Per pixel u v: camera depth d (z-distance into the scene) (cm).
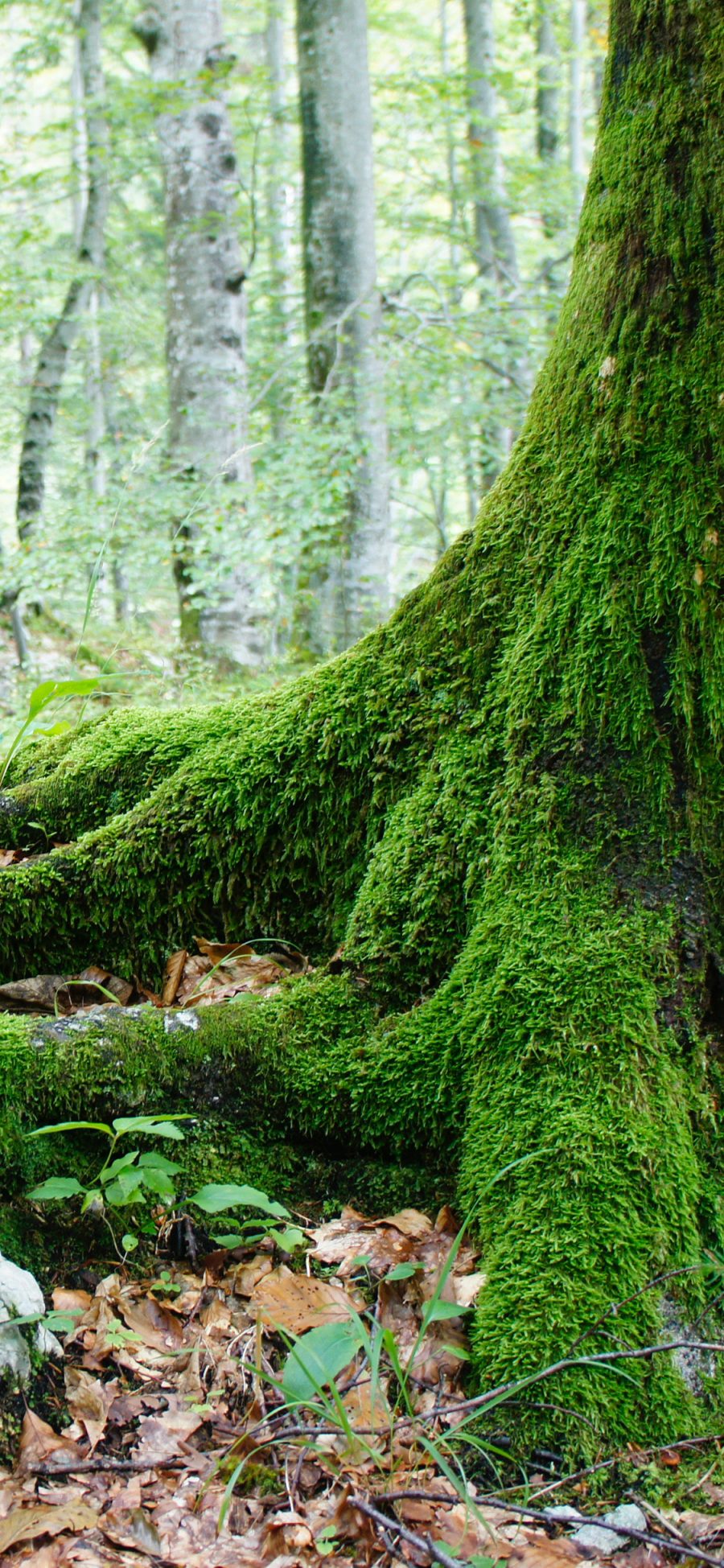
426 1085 252
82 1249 234
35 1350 206
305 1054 259
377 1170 256
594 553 256
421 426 946
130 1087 249
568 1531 186
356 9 867
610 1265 213
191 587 731
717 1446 204
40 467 1164
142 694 641
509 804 262
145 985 311
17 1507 180
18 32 1415
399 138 1353
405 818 282
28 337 1653
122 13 1650
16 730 520
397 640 300
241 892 309
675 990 239
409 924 272
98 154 1073
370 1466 192
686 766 247
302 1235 239
